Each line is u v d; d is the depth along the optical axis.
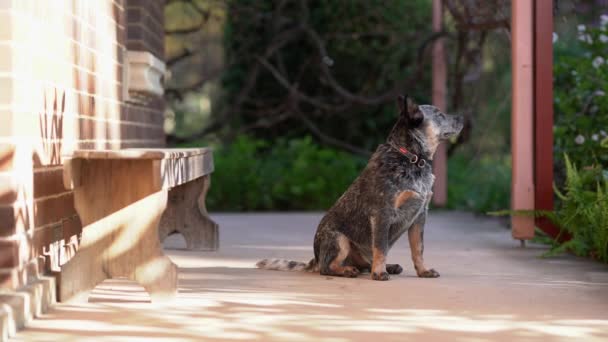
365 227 7.82
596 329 5.54
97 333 5.38
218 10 22.91
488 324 5.69
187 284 7.41
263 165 18.20
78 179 6.37
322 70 17.88
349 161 17.94
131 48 10.90
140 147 11.32
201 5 22.81
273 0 19.16
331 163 18.33
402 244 10.88
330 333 5.38
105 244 6.47
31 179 6.12
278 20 18.30
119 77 9.70
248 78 19.17
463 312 6.12
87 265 6.45
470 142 16.92
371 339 5.21
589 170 10.16
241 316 5.91
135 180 6.47
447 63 16.62
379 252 7.69
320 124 19.58
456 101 16.61
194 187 10.12
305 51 19.34
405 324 5.68
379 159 7.75
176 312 6.06
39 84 6.30
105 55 8.82
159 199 6.46
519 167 10.55
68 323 5.69
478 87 16.28
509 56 14.86
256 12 18.94
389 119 19.23
